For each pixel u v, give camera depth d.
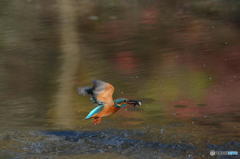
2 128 9.59
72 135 9.16
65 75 13.68
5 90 12.47
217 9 22.80
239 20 20.12
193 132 9.20
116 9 24.47
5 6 25.86
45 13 23.86
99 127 9.55
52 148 8.62
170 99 11.43
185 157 8.12
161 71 13.88
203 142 8.72
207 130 9.27
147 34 18.61
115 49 16.56
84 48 16.86
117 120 9.94
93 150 8.49
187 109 10.59
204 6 23.78
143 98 11.52
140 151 8.41
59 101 11.45
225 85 12.29
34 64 14.96
